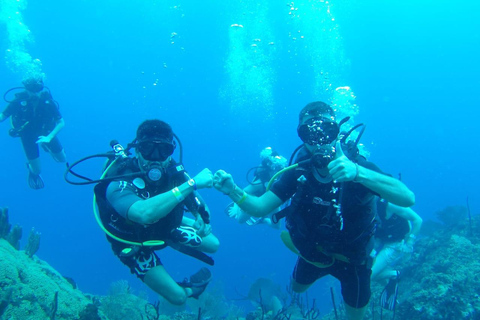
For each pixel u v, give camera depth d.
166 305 7.82
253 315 6.36
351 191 2.85
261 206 3.10
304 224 3.04
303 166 2.95
